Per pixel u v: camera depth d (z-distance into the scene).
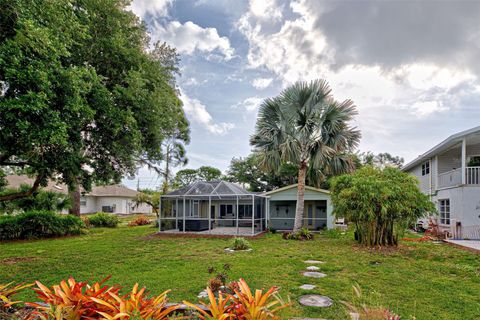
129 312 2.02
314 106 13.16
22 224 13.41
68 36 6.25
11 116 5.20
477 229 12.05
